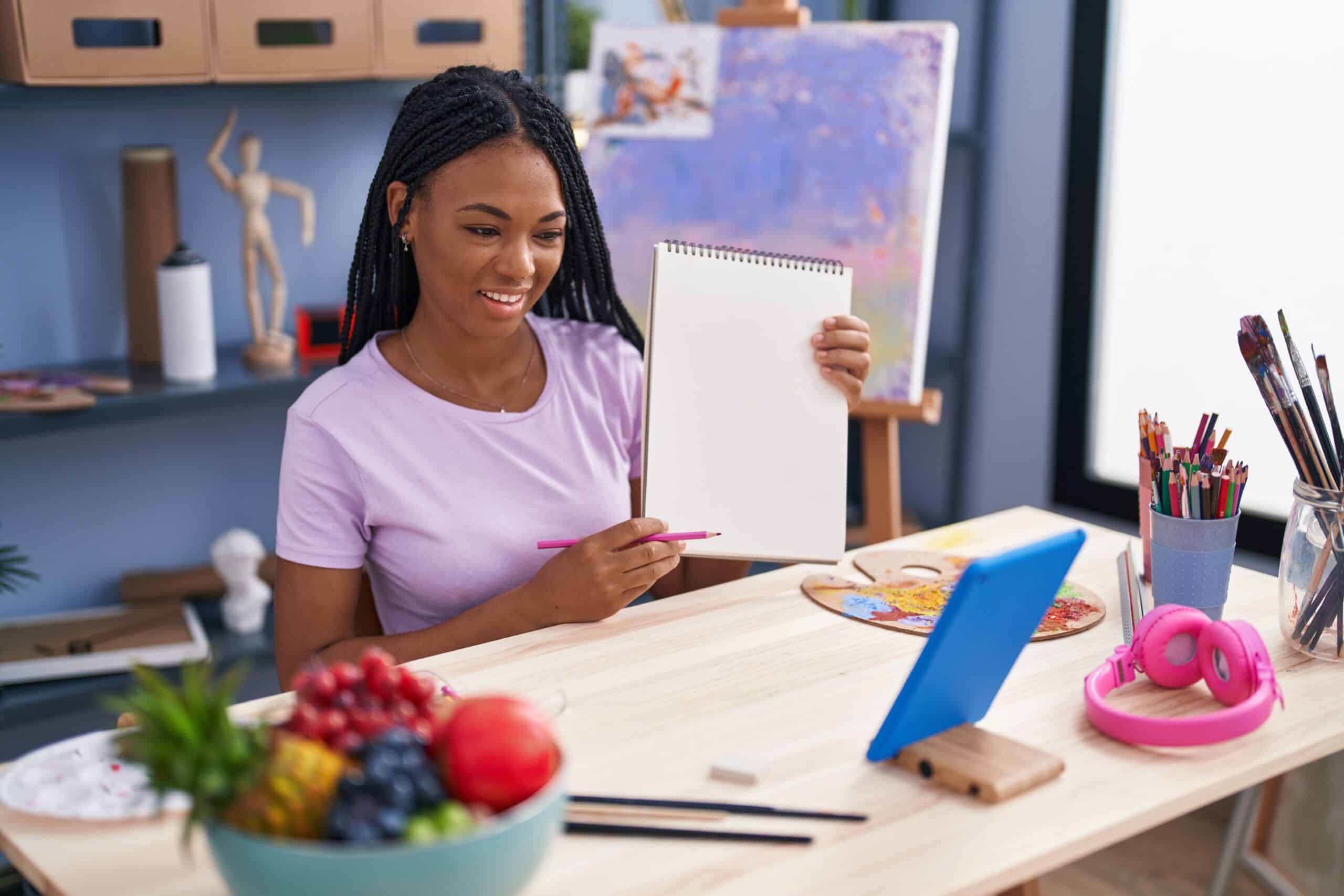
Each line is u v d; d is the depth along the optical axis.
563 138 1.20
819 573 1.24
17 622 2.07
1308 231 2.07
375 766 0.61
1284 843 1.50
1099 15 2.32
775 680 1.00
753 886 0.72
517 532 1.23
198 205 2.18
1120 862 1.85
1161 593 1.12
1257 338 1.04
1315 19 2.02
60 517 2.11
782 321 1.18
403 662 1.13
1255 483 2.20
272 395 2.00
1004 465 2.66
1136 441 2.43
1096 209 2.39
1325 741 0.91
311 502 1.19
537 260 1.16
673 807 0.80
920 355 1.93
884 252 1.94
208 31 1.86
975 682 0.88
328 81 2.01
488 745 0.62
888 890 0.72
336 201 2.33
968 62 2.63
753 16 2.02
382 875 0.58
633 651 1.05
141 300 2.06
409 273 1.26
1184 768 0.87
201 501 2.26
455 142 1.12
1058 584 0.86
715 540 1.17
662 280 1.15
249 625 2.13
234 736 0.62
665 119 2.04
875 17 2.76
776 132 1.99
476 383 1.25
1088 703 0.93
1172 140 2.28
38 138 2.00
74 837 0.77
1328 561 1.03
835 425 1.19
